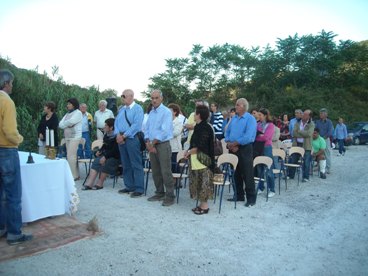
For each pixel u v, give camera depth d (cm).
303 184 791
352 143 2073
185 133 841
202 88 3794
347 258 380
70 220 468
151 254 373
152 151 574
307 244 418
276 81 3594
